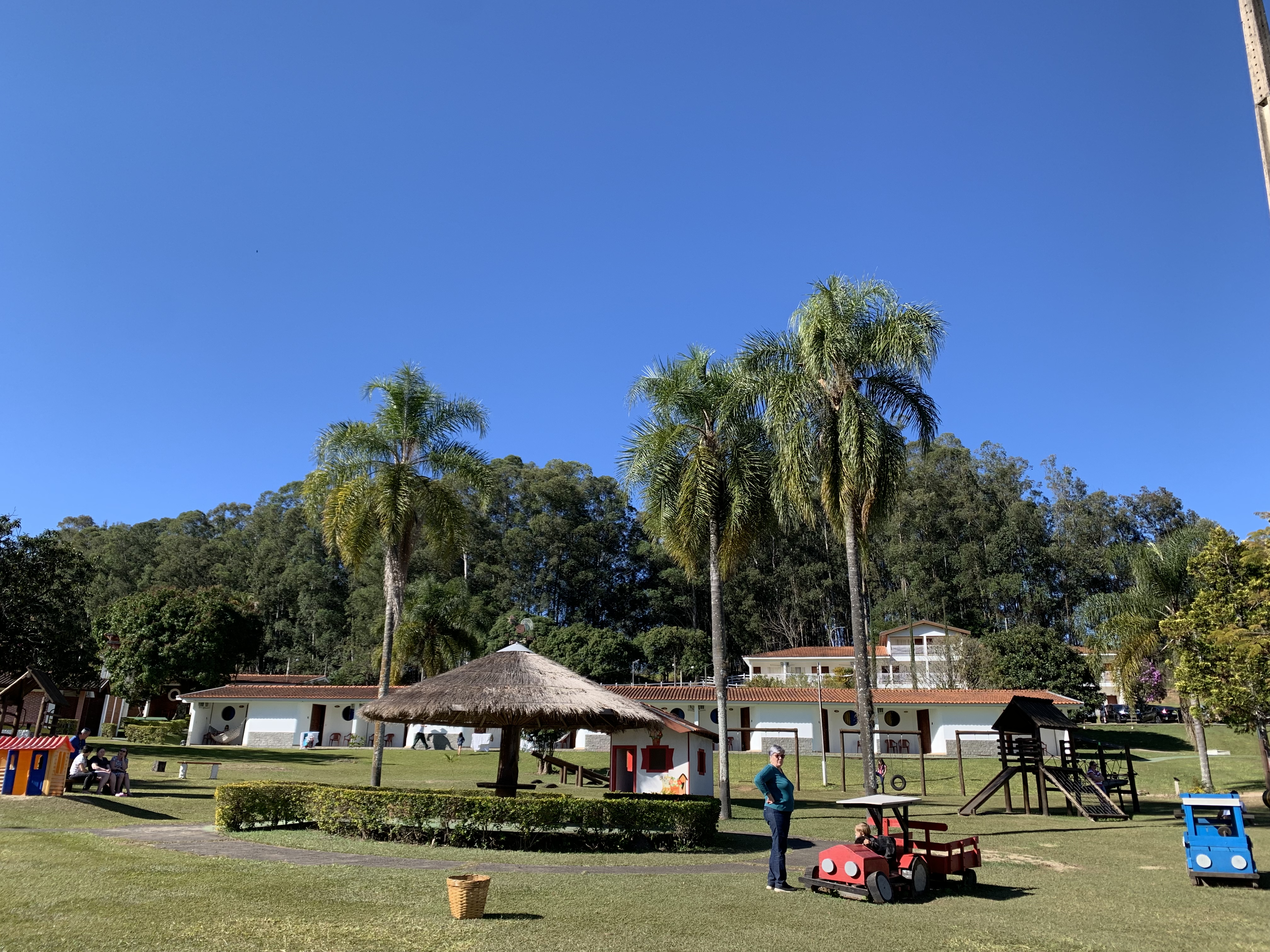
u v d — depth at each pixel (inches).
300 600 3208.7
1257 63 280.5
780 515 818.2
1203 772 1161.4
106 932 287.0
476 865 460.4
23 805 601.9
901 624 2950.3
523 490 3661.4
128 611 1996.8
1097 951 312.5
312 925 310.3
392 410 987.9
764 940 314.8
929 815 878.4
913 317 777.6
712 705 1706.4
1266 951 316.8
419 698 604.7
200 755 1435.8
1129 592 1189.1
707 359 863.7
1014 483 3275.1
